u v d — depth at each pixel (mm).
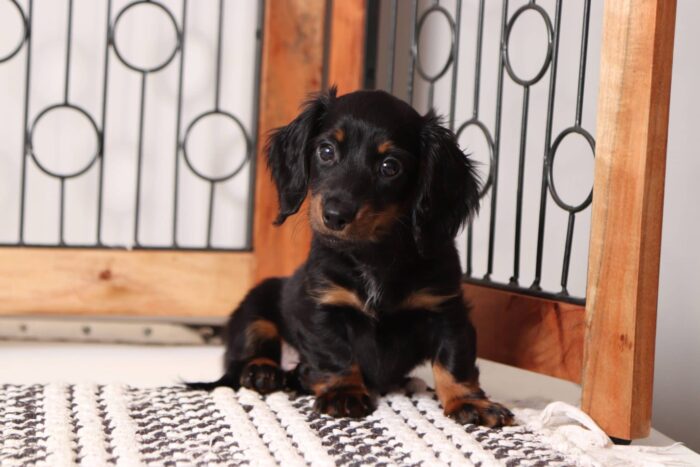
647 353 1593
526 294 1936
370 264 1679
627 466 1473
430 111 1784
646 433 1617
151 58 2594
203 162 2668
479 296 2033
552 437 1546
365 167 1619
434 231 1675
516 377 2232
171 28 2590
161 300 2479
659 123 1556
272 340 1940
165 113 2631
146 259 2459
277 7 2488
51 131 2570
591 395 1639
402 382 1877
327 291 1703
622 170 1578
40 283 2404
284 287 1942
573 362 1808
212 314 2508
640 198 1557
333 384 1704
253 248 2516
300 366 1843
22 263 2391
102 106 2551
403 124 1659
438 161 1674
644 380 1598
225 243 2721
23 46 2512
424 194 1659
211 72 2637
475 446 1488
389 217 1643
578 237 2436
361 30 2475
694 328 2227
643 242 1565
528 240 2590
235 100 2660
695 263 2229
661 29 1537
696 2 2219
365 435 1535
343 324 1720
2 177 2564
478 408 1648
